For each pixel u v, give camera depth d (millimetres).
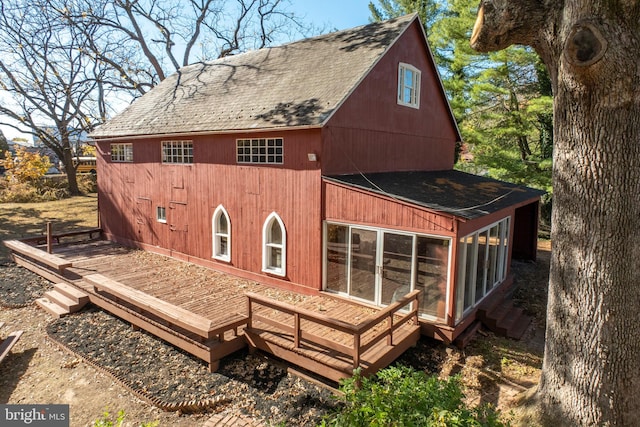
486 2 5734
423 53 15391
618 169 5109
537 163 22641
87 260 15531
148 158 16453
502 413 6473
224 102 14586
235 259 13641
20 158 34031
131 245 18016
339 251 11172
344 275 11156
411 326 9547
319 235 11320
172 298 11406
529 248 17453
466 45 22047
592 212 5305
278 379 8273
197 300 11273
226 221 13930
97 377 8547
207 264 14633
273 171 12180
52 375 8680
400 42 13875
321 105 11367
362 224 10523
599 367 5355
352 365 7652
